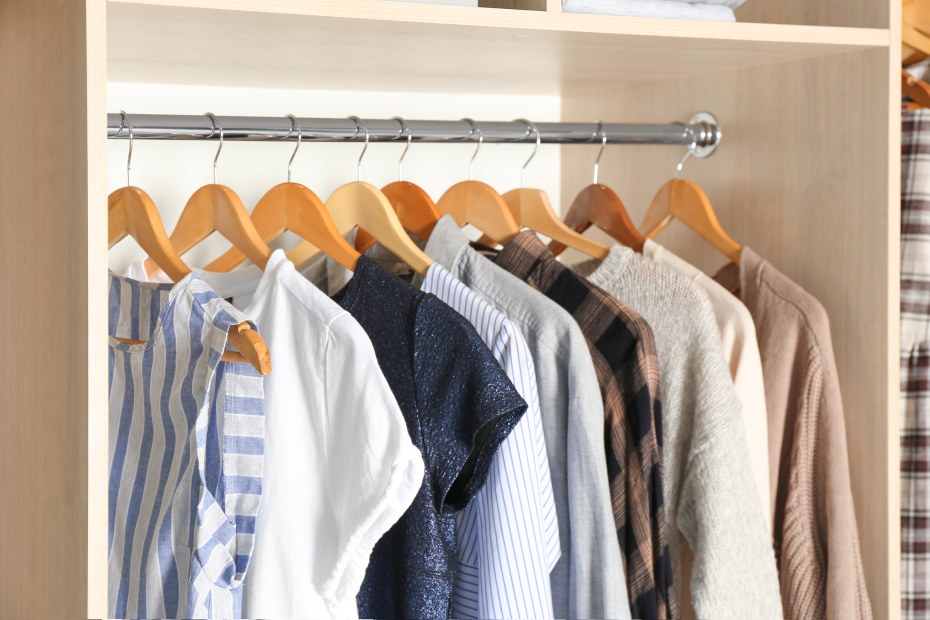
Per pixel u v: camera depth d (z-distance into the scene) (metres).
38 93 0.95
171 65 1.18
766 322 1.23
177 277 1.02
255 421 0.96
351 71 1.24
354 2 0.90
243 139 1.14
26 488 1.05
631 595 1.11
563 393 1.07
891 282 1.15
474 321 1.04
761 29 1.08
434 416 0.98
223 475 0.95
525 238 1.19
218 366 0.96
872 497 1.19
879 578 1.18
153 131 1.09
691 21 1.05
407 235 1.15
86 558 0.84
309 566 0.97
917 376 1.26
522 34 1.00
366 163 1.48
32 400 1.01
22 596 1.07
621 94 1.54
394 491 0.90
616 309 1.12
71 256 0.87
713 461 1.11
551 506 1.04
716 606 1.10
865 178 1.17
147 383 1.02
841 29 1.11
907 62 1.38
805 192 1.26
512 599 0.99
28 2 0.97
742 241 1.36
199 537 0.93
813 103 1.24
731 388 1.13
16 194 1.04
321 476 0.97
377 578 1.03
